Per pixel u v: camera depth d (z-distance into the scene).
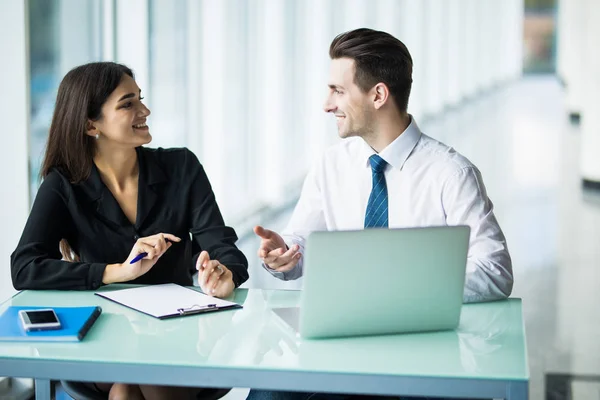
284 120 6.47
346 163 2.47
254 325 1.83
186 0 5.02
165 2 4.84
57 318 1.78
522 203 6.70
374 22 8.01
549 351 3.63
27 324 1.73
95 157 2.31
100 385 2.04
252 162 6.02
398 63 2.26
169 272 2.36
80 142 2.25
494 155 8.20
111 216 2.28
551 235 5.83
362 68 2.25
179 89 5.05
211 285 2.04
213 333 1.77
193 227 2.40
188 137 5.20
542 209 6.55
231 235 2.41
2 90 2.99
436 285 1.74
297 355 1.63
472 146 8.49
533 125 9.90
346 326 1.73
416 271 1.71
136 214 2.33
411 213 2.33
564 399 3.07
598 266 5.12
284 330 1.79
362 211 2.43
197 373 1.58
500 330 1.80
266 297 2.07
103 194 2.29
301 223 2.51
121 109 2.23
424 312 1.76
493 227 2.23
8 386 2.99
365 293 1.70
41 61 4.36
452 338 1.75
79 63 4.34
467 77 10.82
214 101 5.36
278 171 6.37
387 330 1.76
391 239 1.67
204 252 2.07
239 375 1.57
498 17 11.95
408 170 2.34
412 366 1.57
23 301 2.00
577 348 3.68
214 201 2.44
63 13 4.33
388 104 2.29
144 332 1.77
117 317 1.88
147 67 4.48
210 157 5.40
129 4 4.36
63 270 2.10
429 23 9.15
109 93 2.22
